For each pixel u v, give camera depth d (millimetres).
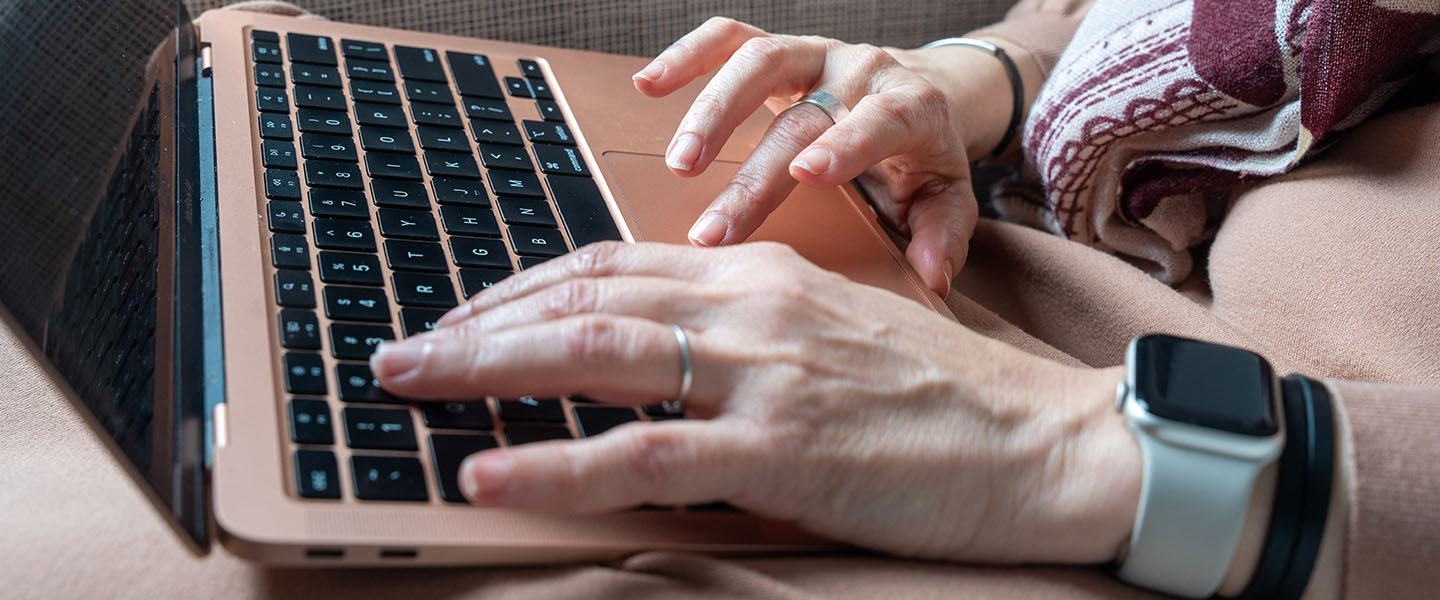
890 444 352
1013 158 769
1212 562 351
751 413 347
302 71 561
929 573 354
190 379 352
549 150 546
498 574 327
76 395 318
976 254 670
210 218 433
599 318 350
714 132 504
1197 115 586
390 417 349
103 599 307
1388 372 497
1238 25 562
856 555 362
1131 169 628
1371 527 343
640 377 349
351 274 418
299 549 302
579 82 625
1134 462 360
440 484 332
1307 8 529
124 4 523
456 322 385
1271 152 570
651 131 591
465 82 592
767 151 508
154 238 440
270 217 439
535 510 315
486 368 340
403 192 480
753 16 810
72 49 458
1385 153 546
